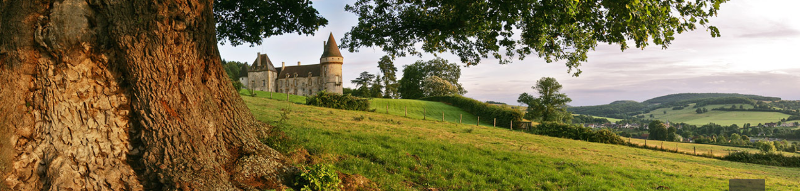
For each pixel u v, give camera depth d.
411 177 10.27
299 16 13.27
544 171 12.96
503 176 11.48
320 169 6.86
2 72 5.08
